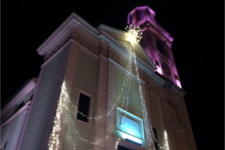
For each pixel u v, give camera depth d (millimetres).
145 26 28125
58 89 10539
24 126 11953
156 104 17062
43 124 10234
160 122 16016
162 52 27125
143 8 32688
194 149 18797
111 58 14336
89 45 13586
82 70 12125
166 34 29797
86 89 11695
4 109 21312
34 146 9867
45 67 14188
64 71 11055
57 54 13445
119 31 16484
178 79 26031
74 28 13023
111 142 10828
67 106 10086
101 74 12930
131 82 15195
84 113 10898
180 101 21891
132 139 12352
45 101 11430
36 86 13617
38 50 15484
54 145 8633
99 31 14484
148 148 12984
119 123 12133
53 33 14320
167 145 15102
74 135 9695
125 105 13352
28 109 13859
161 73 23453
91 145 10062
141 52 18250
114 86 13289
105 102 12000
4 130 17906
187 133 19484
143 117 14203
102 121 11094
